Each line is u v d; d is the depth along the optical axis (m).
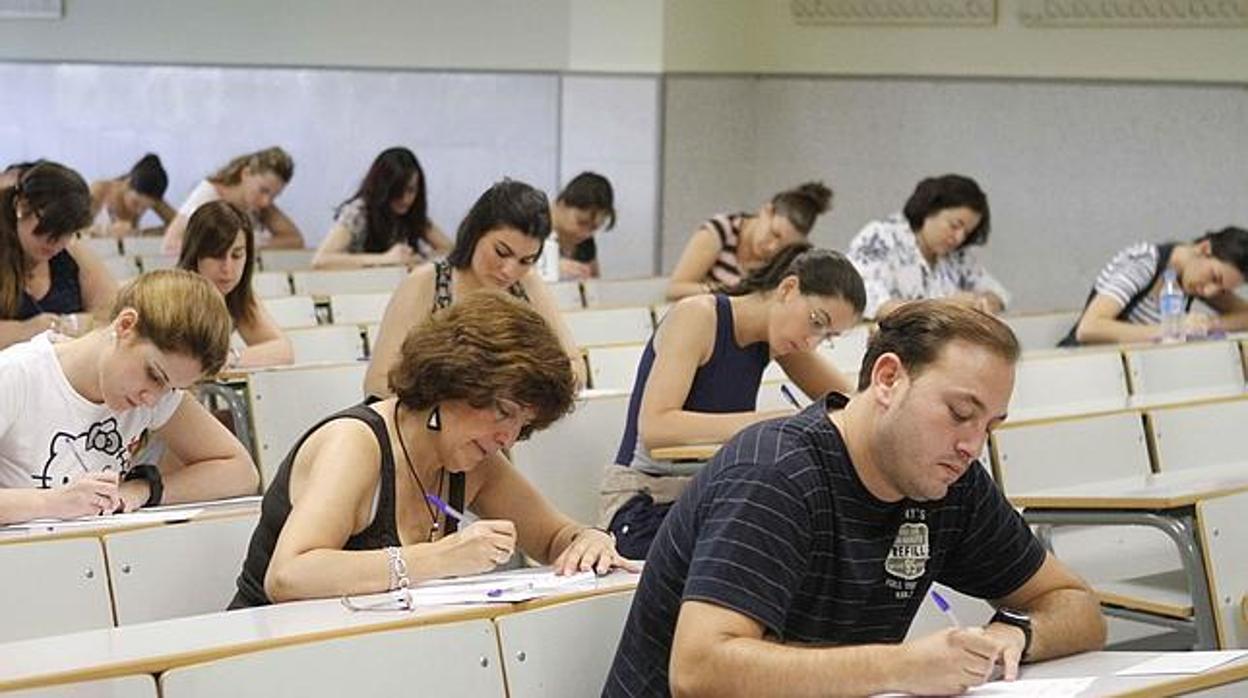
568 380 2.98
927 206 7.21
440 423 2.98
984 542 2.77
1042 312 7.89
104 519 3.36
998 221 9.70
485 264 4.62
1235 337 6.89
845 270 4.34
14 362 3.55
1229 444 4.95
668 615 2.58
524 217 4.59
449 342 2.94
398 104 11.30
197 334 3.38
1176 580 4.32
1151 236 9.19
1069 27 9.41
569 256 8.77
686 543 2.55
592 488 4.80
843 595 2.57
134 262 8.60
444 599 2.79
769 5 10.52
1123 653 2.80
